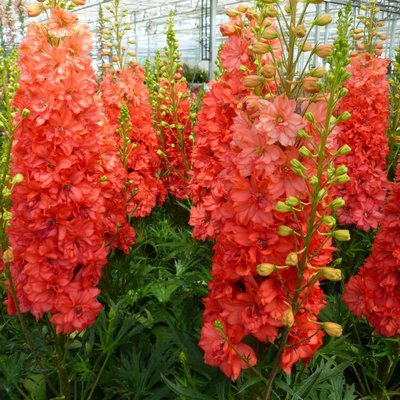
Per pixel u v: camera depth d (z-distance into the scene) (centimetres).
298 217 50
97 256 64
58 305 61
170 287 95
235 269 51
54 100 59
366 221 114
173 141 130
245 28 72
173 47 118
